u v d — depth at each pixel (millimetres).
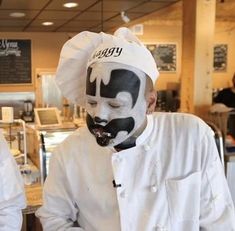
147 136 1066
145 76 971
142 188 1032
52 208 1122
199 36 3229
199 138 1088
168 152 1069
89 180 1065
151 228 1001
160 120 1119
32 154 2582
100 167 1059
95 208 1058
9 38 6070
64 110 3717
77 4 3791
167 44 7020
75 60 1053
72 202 1110
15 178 1301
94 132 972
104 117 943
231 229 1066
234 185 3029
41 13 4293
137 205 1019
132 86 942
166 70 7055
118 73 932
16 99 6148
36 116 2742
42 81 5086
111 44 963
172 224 1026
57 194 1115
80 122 2869
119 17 4664
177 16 6156
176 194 1036
